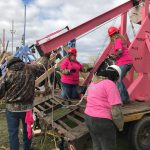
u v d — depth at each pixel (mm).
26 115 3127
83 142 2928
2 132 4273
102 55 4234
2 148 3645
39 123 4000
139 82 4055
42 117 3662
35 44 3672
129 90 4027
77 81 4270
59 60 4707
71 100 4004
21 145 3684
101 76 2631
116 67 2686
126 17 4270
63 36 3750
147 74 4105
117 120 2508
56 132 3301
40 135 3893
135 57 4047
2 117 5070
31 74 3174
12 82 3074
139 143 3328
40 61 3732
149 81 4117
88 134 2938
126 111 3320
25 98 3102
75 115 3527
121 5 4176
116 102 2502
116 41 3721
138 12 4234
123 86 3775
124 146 3520
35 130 3951
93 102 2586
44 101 4160
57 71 4500
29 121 3131
